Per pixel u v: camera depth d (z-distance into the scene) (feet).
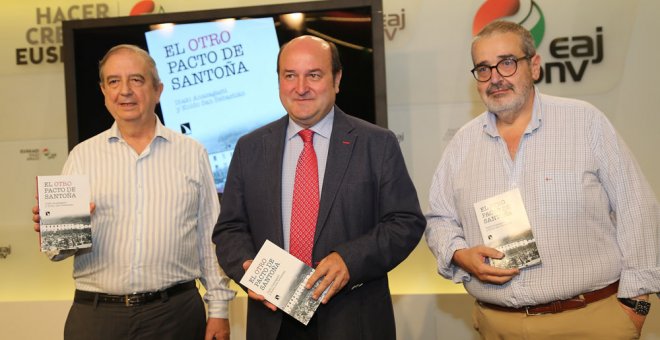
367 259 6.14
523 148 6.75
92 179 7.59
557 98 6.97
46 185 6.88
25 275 12.32
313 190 6.59
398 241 6.34
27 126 12.26
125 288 7.34
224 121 11.05
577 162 6.54
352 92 10.54
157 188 7.66
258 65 10.93
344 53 10.58
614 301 6.45
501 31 6.74
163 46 11.14
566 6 10.99
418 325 10.94
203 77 11.09
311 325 6.52
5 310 11.61
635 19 10.79
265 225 6.61
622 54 10.83
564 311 6.43
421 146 11.45
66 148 12.23
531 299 6.45
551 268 6.42
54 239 6.82
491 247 6.45
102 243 7.45
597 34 10.89
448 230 7.23
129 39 11.18
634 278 6.31
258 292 6.11
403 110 11.51
